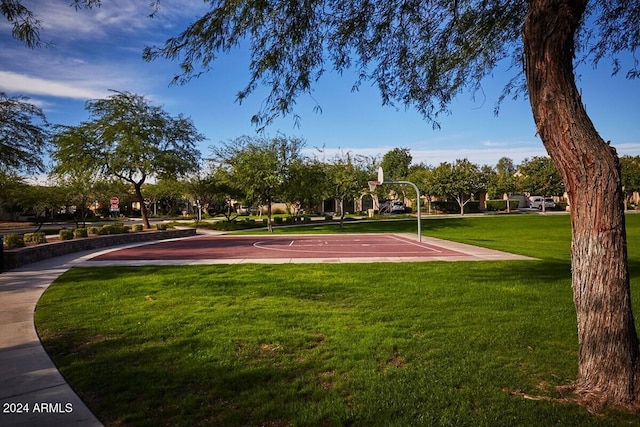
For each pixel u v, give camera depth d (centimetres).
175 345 538
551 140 384
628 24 709
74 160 2755
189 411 366
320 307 746
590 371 388
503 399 385
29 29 566
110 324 641
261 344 545
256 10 527
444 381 424
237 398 391
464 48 723
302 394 400
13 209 5088
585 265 387
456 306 742
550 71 375
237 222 3922
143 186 5797
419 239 2345
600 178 370
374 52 680
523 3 664
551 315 675
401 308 731
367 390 405
